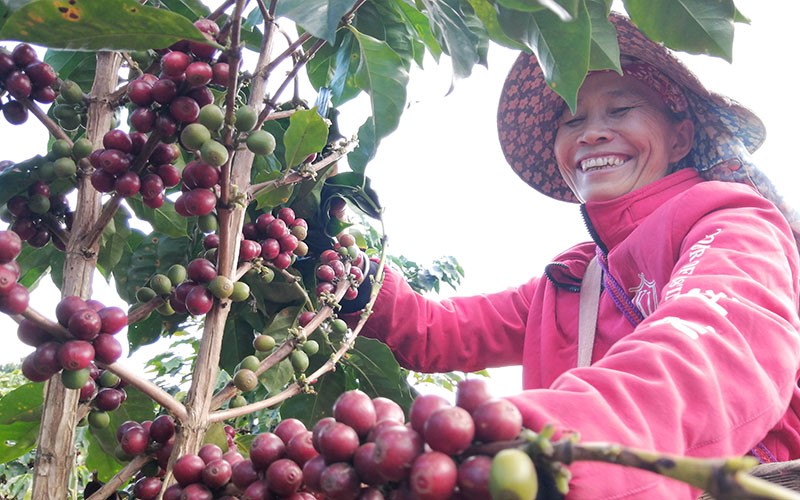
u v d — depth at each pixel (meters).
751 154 2.66
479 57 2.17
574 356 2.35
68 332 1.22
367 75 1.81
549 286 2.58
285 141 1.70
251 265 1.81
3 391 6.55
